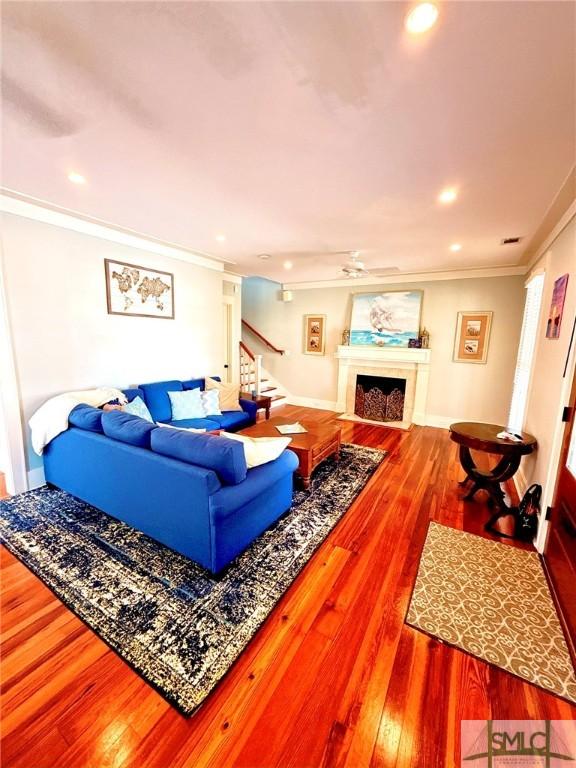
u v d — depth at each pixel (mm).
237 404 4332
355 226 2957
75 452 2473
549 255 2928
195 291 4387
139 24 1026
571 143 1614
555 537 1982
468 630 1580
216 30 1039
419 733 1159
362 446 4211
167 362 4117
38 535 2193
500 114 1421
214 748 1106
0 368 2615
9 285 2607
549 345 2602
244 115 1463
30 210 2660
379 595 1777
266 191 2264
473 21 987
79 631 1513
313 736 1146
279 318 6621
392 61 1143
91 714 1192
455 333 4930
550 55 1092
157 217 2857
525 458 3041
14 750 1092
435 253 3861
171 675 1325
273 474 2129
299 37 1057
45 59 1163
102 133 1623
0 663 1365
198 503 1746
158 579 1819
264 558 2016
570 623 1584
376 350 5438
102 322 3336
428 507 2709
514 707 1253
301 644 1481
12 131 1605
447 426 5125
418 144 1665
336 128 1546
